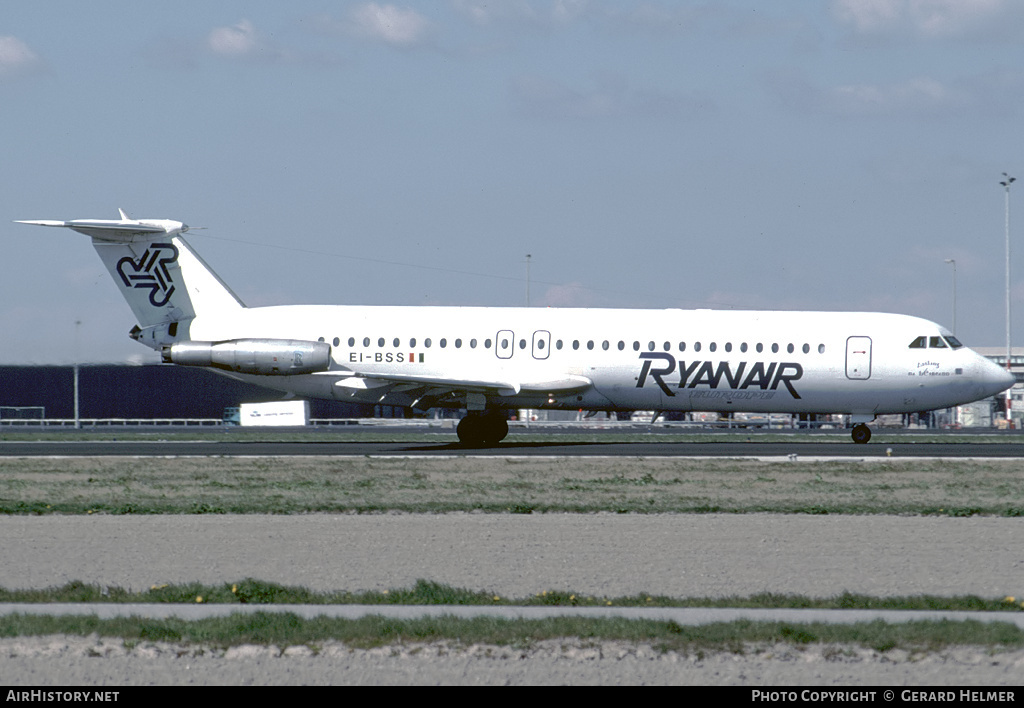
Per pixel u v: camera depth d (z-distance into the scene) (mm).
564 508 92250
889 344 165125
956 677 43469
